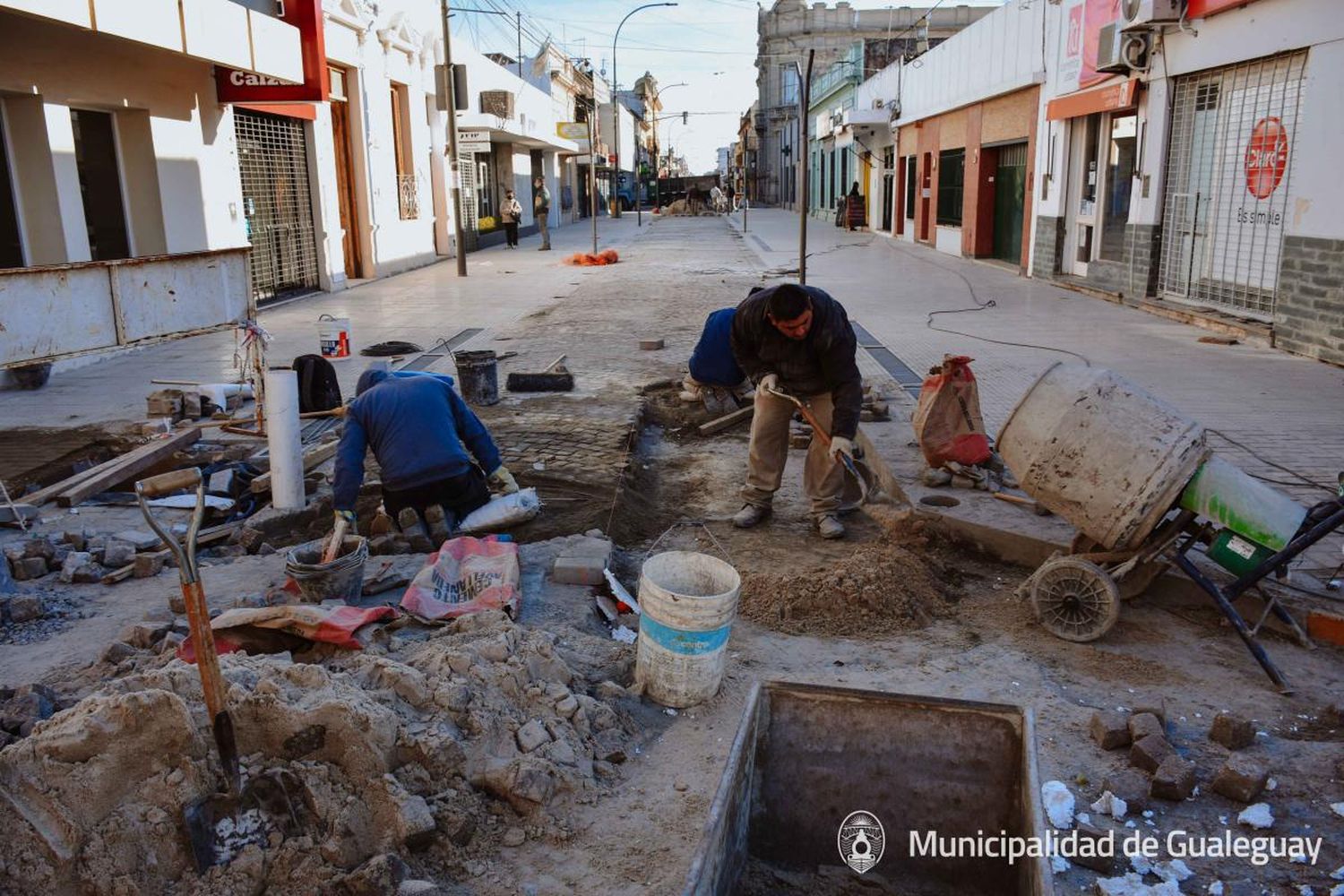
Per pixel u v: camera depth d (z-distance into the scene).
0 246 10.68
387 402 5.48
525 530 5.69
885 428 7.43
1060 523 5.35
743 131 82.44
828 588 4.70
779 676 4.08
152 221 12.74
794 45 60.44
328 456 7.16
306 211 17.80
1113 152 15.13
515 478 6.69
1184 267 12.88
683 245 29.47
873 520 6.08
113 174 12.46
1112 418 4.22
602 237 34.12
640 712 3.75
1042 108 17.64
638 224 43.59
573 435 7.74
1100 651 4.30
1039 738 3.60
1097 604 4.31
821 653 4.31
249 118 15.74
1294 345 10.20
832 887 2.82
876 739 2.78
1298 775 3.38
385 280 20.34
